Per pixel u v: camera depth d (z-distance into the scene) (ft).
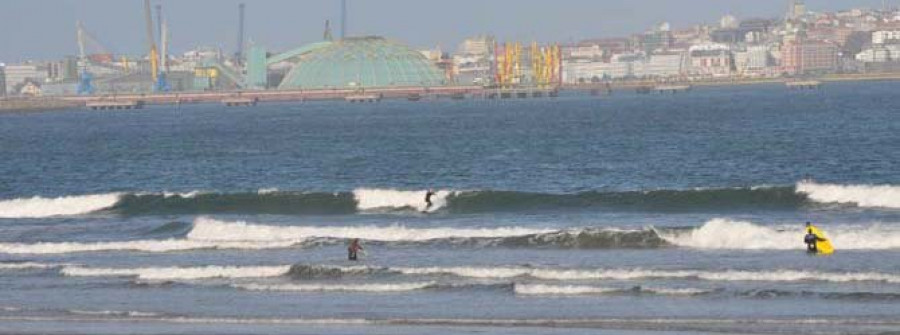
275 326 360.69
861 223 525.34
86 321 374.02
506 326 353.31
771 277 404.98
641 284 403.75
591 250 482.28
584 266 441.27
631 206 631.56
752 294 382.01
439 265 449.89
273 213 649.20
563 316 363.15
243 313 380.17
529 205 642.63
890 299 368.68
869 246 458.50
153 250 508.53
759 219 561.84
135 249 511.40
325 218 618.85
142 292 418.92
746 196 625.41
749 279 404.77
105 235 574.15
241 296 407.44
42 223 630.33
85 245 518.37
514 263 453.58
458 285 410.52
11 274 457.27
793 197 618.03
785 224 533.96
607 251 478.18
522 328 350.23
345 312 377.91
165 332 353.92
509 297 392.47
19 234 585.63
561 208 631.56
